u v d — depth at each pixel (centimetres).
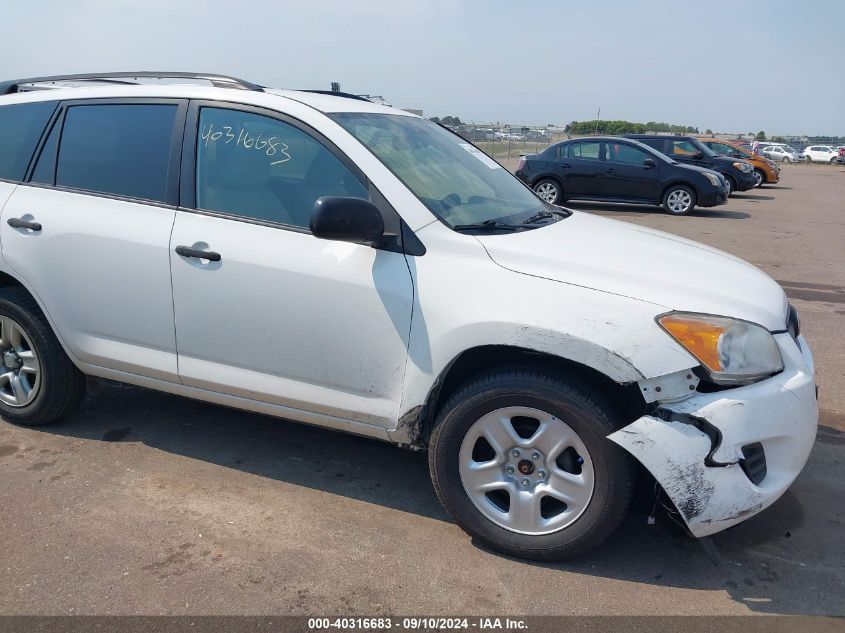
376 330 286
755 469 261
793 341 277
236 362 318
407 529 306
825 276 853
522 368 272
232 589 264
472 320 267
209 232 312
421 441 299
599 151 1497
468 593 265
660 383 251
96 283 339
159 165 332
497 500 293
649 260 290
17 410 385
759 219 1405
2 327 380
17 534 294
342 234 267
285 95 329
